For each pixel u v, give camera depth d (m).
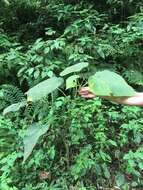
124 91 2.66
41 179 4.18
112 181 4.28
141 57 5.98
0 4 7.55
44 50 5.27
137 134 4.51
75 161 4.26
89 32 6.10
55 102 4.56
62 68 5.36
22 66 5.46
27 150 3.08
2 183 3.83
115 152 4.52
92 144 4.46
